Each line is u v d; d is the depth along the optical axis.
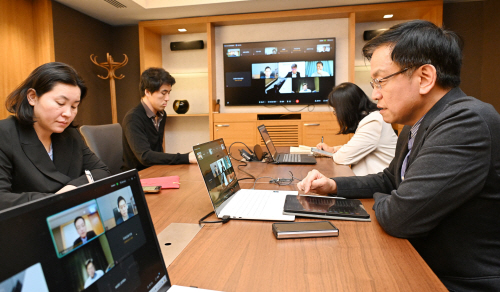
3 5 3.57
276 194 1.22
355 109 2.02
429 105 0.90
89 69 4.80
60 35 4.20
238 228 0.90
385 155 1.91
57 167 1.37
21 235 0.36
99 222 0.47
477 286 0.80
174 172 1.77
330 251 0.75
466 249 0.82
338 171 1.72
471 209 0.80
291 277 0.63
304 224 0.88
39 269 0.37
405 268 0.66
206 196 1.25
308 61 4.78
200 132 5.50
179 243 0.80
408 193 0.79
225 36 5.01
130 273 0.49
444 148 0.77
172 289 0.57
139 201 0.57
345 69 4.77
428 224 0.77
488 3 4.39
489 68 4.44
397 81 0.89
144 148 2.16
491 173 0.77
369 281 0.61
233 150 2.69
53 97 1.20
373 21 4.82
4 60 3.60
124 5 4.29
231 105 5.04
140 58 4.97
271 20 4.74
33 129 1.26
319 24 4.76
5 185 1.14
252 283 0.61
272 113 4.83
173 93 5.49
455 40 0.86
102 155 2.19
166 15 4.73
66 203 0.42
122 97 5.41
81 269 0.41
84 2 4.18
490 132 0.76
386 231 0.85
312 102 4.85
